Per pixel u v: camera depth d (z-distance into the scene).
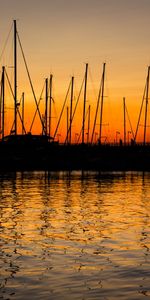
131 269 17.19
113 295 14.27
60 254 19.66
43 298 13.98
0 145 85.31
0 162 85.06
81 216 31.33
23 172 85.88
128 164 98.56
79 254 19.66
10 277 16.11
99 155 96.75
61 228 26.33
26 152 87.00
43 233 24.70
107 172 91.69
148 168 99.12
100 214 32.44
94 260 18.56
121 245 21.62
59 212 33.31
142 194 48.34
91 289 14.83
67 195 46.25
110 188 55.72
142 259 18.77
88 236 23.91
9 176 75.62
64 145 94.44
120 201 41.22
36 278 16.00
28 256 19.25
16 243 21.98
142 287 15.04
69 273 16.66
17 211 33.56
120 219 30.09
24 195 45.72
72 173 86.19
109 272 16.78
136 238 23.42
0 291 14.59
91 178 73.88
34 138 88.81
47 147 89.56
